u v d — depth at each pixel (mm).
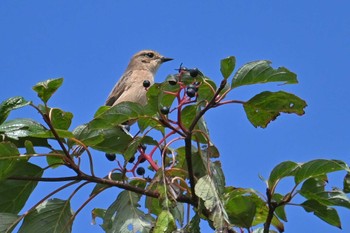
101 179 9852
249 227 10312
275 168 9734
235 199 10227
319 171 9641
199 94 10383
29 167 9805
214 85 10078
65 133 9469
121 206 10836
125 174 10117
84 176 9828
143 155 10406
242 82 9609
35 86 9180
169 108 10016
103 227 10781
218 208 9297
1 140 9859
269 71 9570
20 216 10117
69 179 9844
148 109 9539
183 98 9570
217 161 10305
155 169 10328
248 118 10492
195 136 10547
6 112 9172
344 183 9906
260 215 10914
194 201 9789
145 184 10914
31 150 9477
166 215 9180
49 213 10328
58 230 10336
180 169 10305
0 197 10164
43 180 9805
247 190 10188
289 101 10203
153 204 10977
